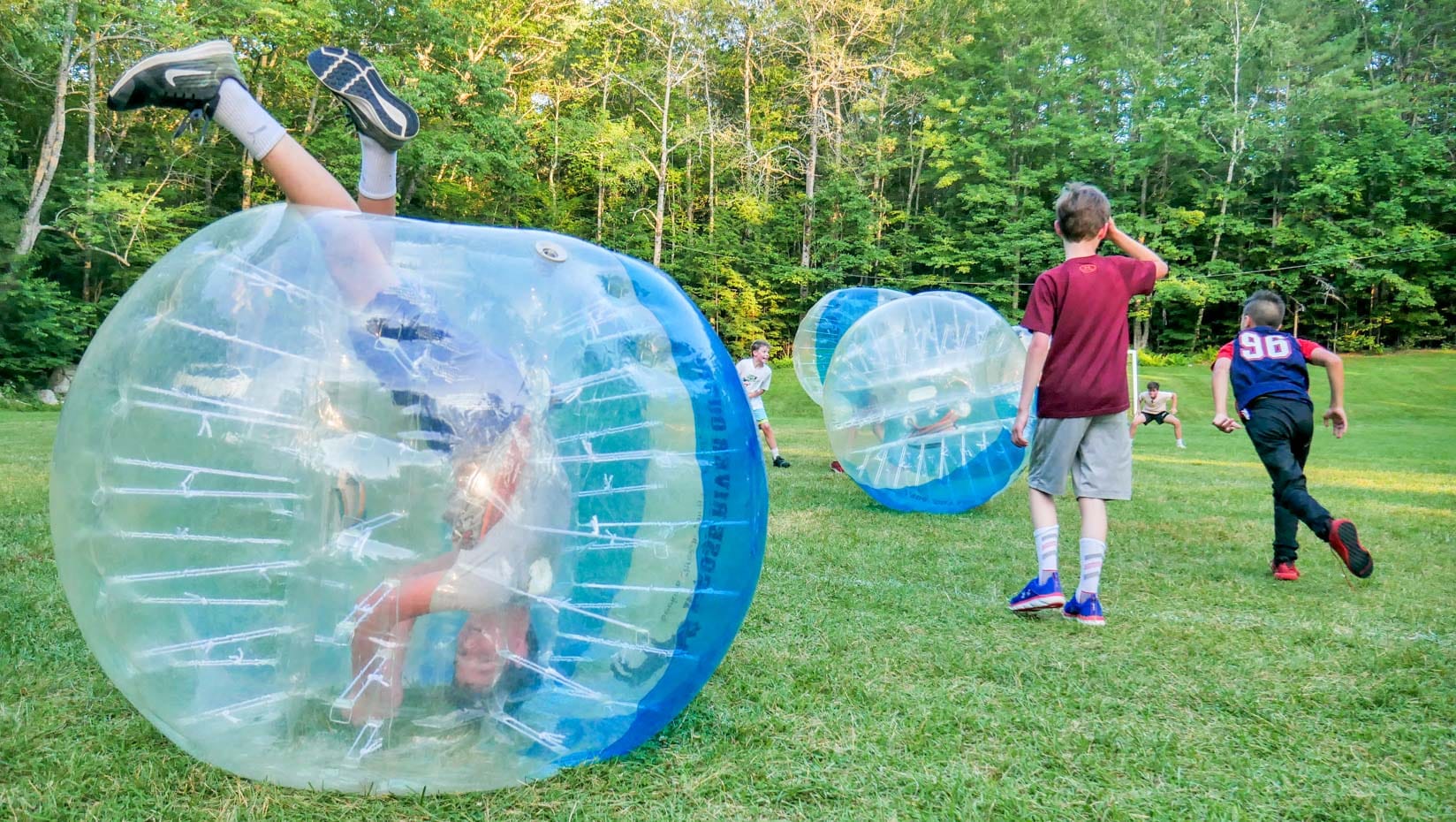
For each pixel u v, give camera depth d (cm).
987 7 3853
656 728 199
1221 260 3594
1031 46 3712
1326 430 1808
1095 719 227
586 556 176
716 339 211
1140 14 3884
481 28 2678
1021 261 3625
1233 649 289
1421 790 189
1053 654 280
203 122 227
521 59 2917
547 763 182
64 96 2134
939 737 212
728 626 196
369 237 179
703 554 189
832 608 332
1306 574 412
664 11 3170
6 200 2216
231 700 167
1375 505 654
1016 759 201
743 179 3612
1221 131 3703
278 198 2691
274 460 162
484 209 3050
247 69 2341
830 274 3444
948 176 3612
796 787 183
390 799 175
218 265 177
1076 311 328
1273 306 416
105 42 2172
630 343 189
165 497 165
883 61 3644
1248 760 203
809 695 237
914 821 172
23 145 2386
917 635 299
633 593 180
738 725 214
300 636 163
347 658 163
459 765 173
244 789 177
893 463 561
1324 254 3403
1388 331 3616
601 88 3394
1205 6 3809
